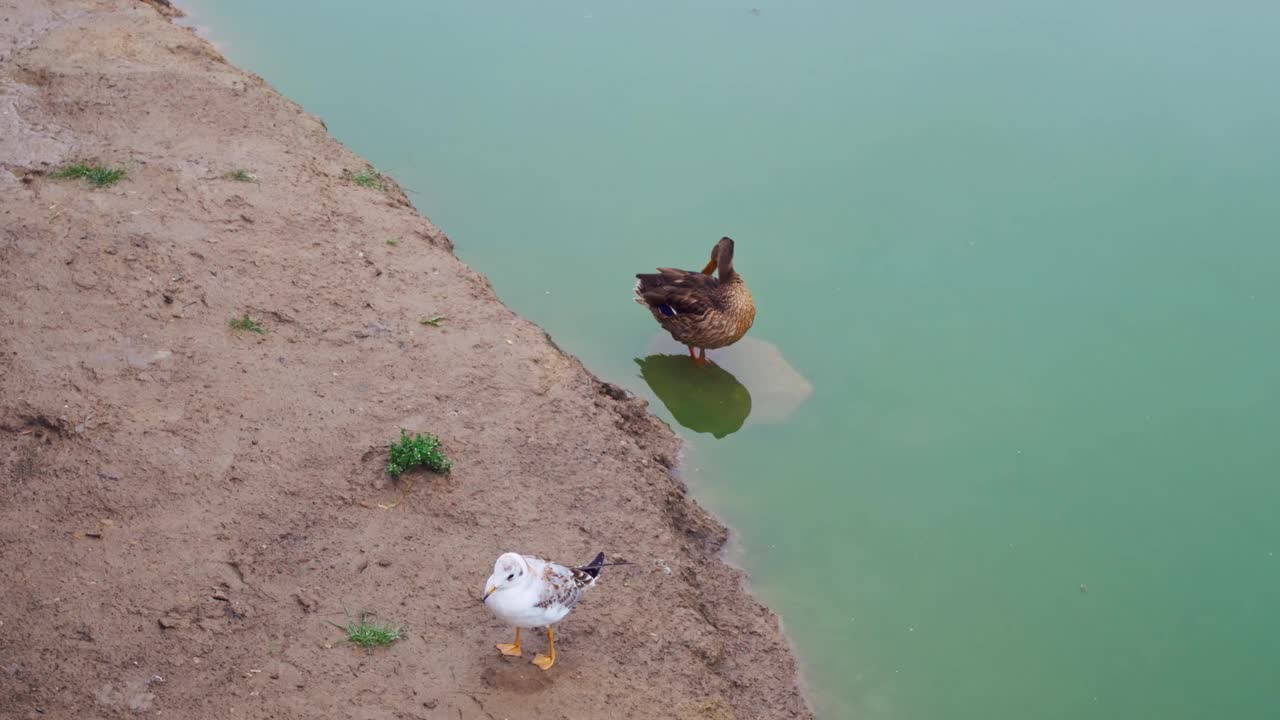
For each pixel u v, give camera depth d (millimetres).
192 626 8789
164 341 11711
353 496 10172
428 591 9336
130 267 12641
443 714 8328
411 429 11070
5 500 9773
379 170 16938
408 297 13070
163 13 20500
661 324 14438
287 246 13531
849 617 11375
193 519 9727
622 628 9500
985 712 10492
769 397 14141
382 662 8672
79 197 13758
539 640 9094
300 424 10891
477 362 12164
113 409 10742
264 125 16031
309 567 9438
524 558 8172
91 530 9516
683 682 9234
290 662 8594
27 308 11906
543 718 8414
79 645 8547
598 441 11516
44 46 17156
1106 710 10656
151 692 8258
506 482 10680
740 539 12195
